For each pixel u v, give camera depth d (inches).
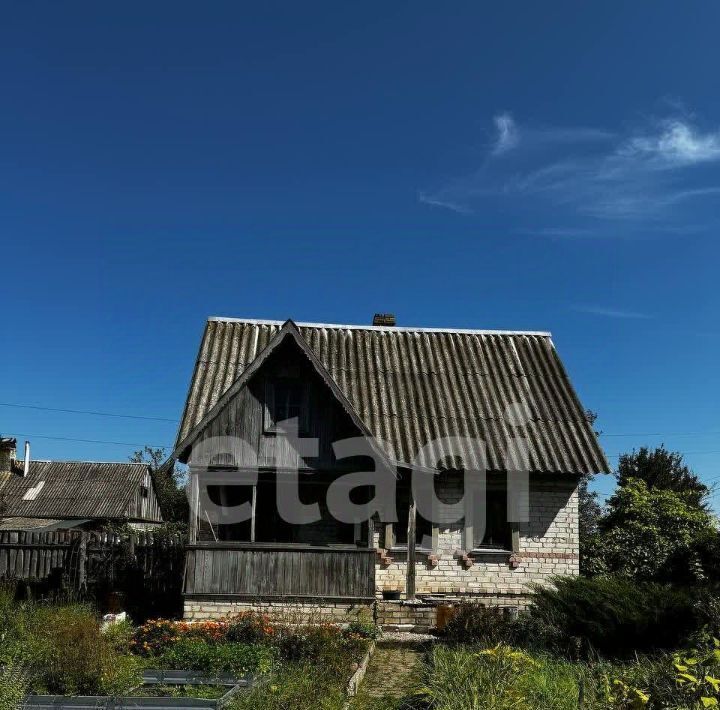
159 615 732.7
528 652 483.5
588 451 781.3
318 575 675.4
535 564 767.7
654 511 833.5
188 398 762.2
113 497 1752.0
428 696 375.6
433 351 888.3
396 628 664.4
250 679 440.8
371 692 446.3
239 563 672.4
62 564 761.0
